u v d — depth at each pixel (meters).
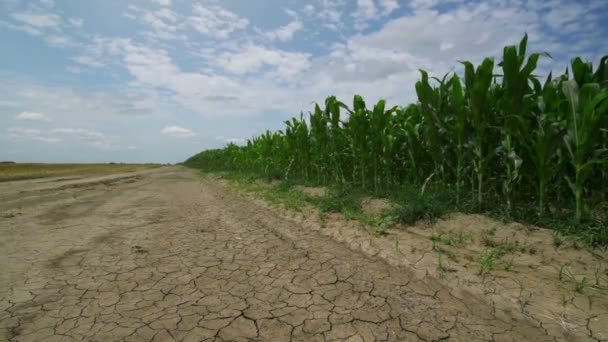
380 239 3.10
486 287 2.01
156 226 4.09
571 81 2.62
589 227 2.36
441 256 2.52
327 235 3.48
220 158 18.67
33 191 8.32
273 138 9.48
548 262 2.21
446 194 3.78
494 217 3.07
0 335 1.62
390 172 5.41
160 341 1.57
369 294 2.04
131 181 12.38
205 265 2.64
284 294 2.08
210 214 4.90
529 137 2.84
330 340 1.56
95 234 3.68
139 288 2.20
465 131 3.49
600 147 2.88
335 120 5.86
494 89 3.32
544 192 2.90
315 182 7.11
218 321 1.75
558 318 1.65
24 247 3.16
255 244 3.22
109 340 1.58
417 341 1.53
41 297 2.06
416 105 4.89
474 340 1.53
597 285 1.88
